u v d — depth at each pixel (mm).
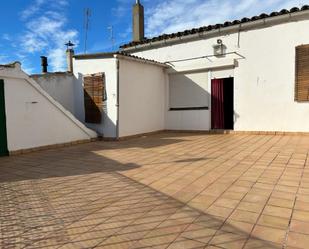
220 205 3621
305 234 2811
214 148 7473
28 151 7895
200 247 2664
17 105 7707
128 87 10055
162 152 7238
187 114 11516
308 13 8656
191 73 11352
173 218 3314
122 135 9836
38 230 3172
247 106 10016
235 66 10172
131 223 3240
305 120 8953
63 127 8898
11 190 4582
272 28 9375
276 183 4359
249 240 2746
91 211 3639
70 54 13109
